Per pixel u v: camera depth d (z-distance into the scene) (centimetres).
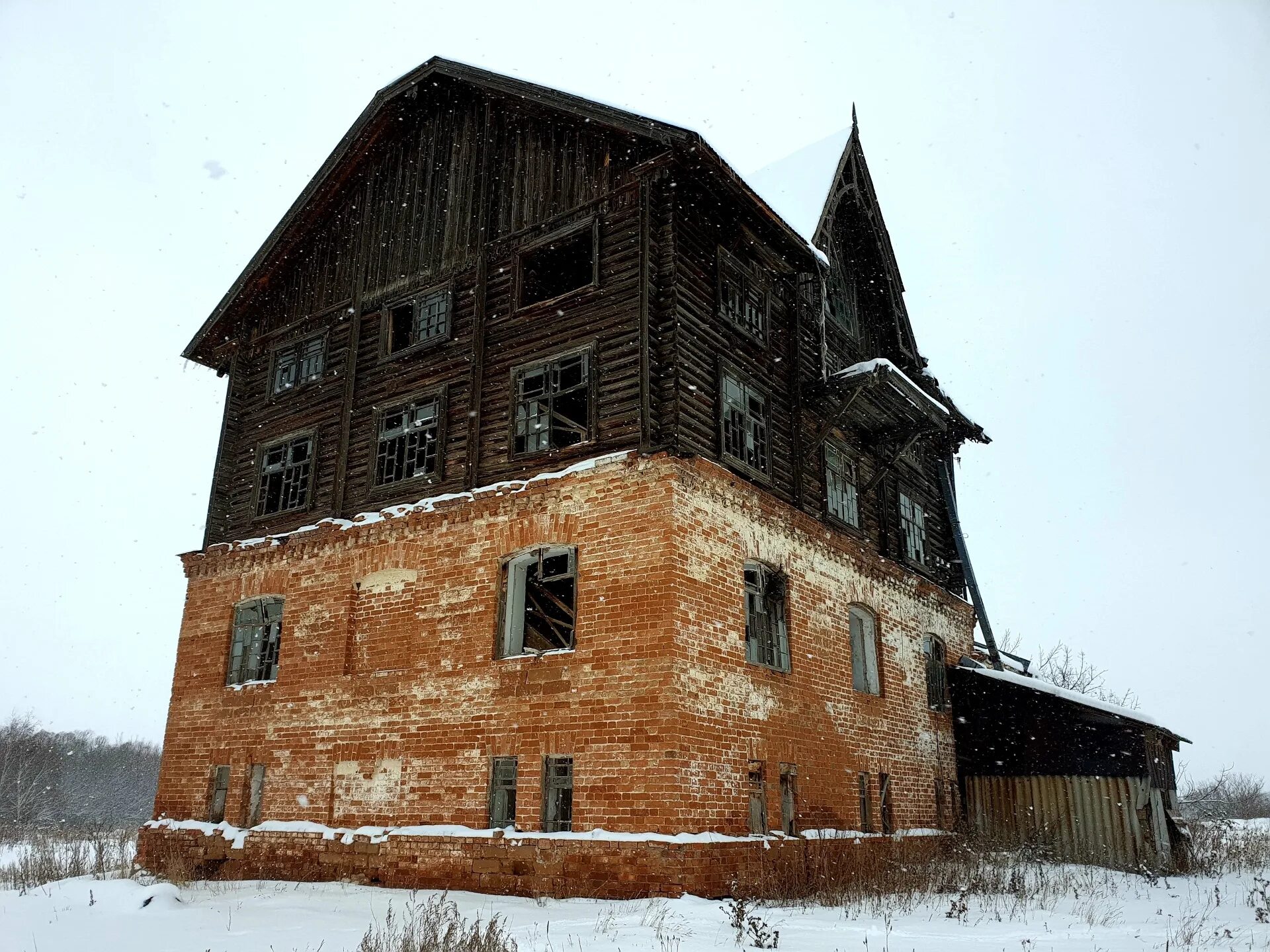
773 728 1381
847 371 1719
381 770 1434
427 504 1532
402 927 955
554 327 1533
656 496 1291
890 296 2217
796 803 1394
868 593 1775
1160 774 1866
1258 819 4588
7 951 834
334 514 1702
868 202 2155
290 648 1628
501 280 1648
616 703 1232
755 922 894
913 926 989
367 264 1897
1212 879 1642
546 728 1282
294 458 1875
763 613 1488
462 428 1593
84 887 1191
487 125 1769
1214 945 884
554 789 1285
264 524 1839
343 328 1884
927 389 2247
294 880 1444
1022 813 1900
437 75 1836
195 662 1773
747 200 1532
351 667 1550
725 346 1549
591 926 955
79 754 7688
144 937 903
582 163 1608
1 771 5041
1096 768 1847
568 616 1733
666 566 1249
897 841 1602
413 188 1886
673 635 1217
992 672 2028
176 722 1755
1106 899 1288
